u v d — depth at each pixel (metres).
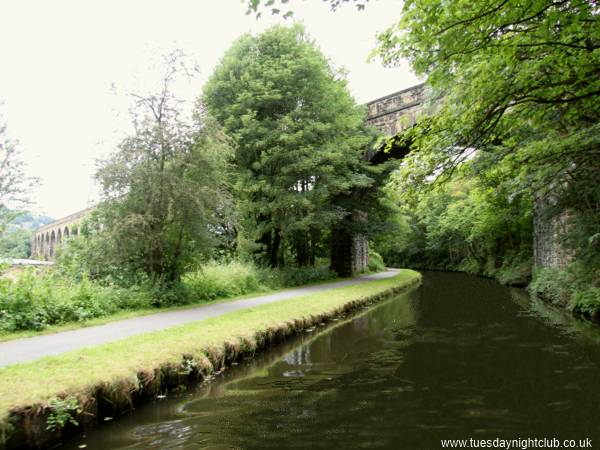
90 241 11.93
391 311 14.56
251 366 7.46
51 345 6.56
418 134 7.62
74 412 4.55
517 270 25.95
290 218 19.03
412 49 5.91
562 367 7.21
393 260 62.19
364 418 5.00
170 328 8.02
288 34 20.62
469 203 30.98
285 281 19.70
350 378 6.65
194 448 4.21
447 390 6.02
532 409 5.30
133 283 11.70
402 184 7.89
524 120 7.64
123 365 5.55
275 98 18.64
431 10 4.80
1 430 3.85
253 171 19.84
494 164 8.28
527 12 4.79
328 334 10.43
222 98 20.12
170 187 11.61
